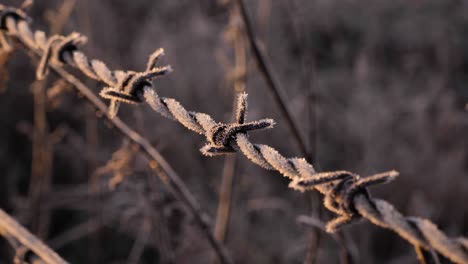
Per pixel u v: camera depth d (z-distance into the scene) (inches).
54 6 135.3
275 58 146.2
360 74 148.1
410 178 125.6
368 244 113.8
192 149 124.7
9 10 39.8
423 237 16.6
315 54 166.1
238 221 103.1
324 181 19.1
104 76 30.1
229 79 65.3
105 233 107.7
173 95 142.6
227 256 53.4
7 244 105.0
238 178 104.8
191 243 66.3
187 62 144.3
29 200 94.1
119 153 47.8
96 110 45.8
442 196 122.0
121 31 143.7
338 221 18.8
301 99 110.4
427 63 171.8
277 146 125.7
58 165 124.0
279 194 121.0
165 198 59.9
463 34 181.8
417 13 190.2
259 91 125.3
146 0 163.5
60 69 44.6
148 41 145.6
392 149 131.3
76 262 111.6
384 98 145.2
